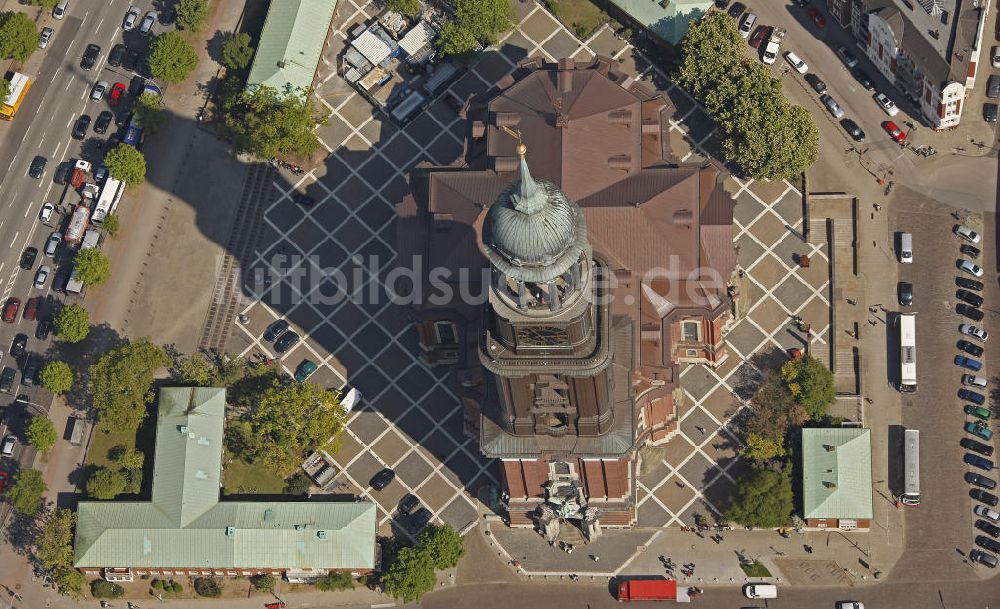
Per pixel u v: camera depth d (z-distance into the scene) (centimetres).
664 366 19625
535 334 15812
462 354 19775
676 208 19738
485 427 18662
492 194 19925
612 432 18400
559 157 19638
